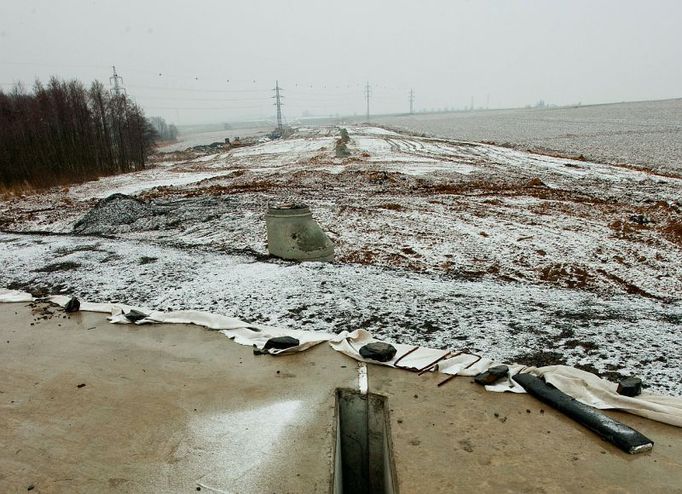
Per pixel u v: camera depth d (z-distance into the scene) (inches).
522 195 518.6
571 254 316.5
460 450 114.5
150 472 110.3
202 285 240.4
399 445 116.6
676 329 178.9
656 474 105.3
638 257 308.0
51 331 193.9
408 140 1379.2
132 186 764.6
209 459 114.3
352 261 313.1
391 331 181.8
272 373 154.2
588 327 181.0
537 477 105.0
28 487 105.9
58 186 845.2
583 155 913.5
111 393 144.7
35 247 351.3
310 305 209.2
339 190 594.9
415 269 292.5
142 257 305.7
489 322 187.9
